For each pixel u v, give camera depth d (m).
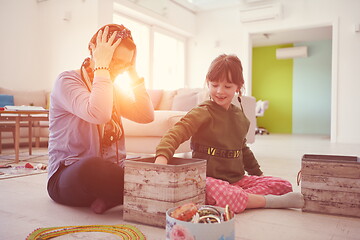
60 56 5.48
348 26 6.14
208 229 0.80
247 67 7.03
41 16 5.66
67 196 1.35
